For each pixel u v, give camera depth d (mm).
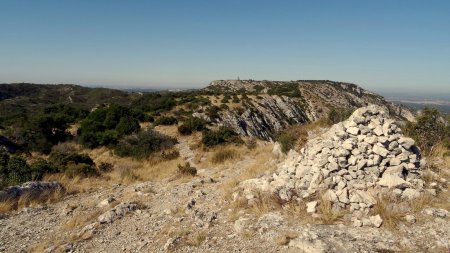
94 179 14641
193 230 7570
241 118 45594
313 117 66688
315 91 85750
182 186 12156
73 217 9258
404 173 8359
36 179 13531
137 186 12812
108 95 90750
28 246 7473
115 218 8891
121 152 22078
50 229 8500
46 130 27047
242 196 9141
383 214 6879
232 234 7086
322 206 7465
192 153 21797
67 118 36844
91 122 31141
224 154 18891
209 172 15445
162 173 16328
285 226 7008
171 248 6715
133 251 6879
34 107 65750
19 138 25500
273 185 8969
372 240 6113
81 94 93812
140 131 26688
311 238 6277
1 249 7316
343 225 6793
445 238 6016
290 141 14703
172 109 44312
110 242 7453
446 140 13961
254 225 7293
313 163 8828
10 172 13578
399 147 8469
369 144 8508
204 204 9445
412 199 7402
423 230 6355
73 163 16984
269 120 52688
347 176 8148
